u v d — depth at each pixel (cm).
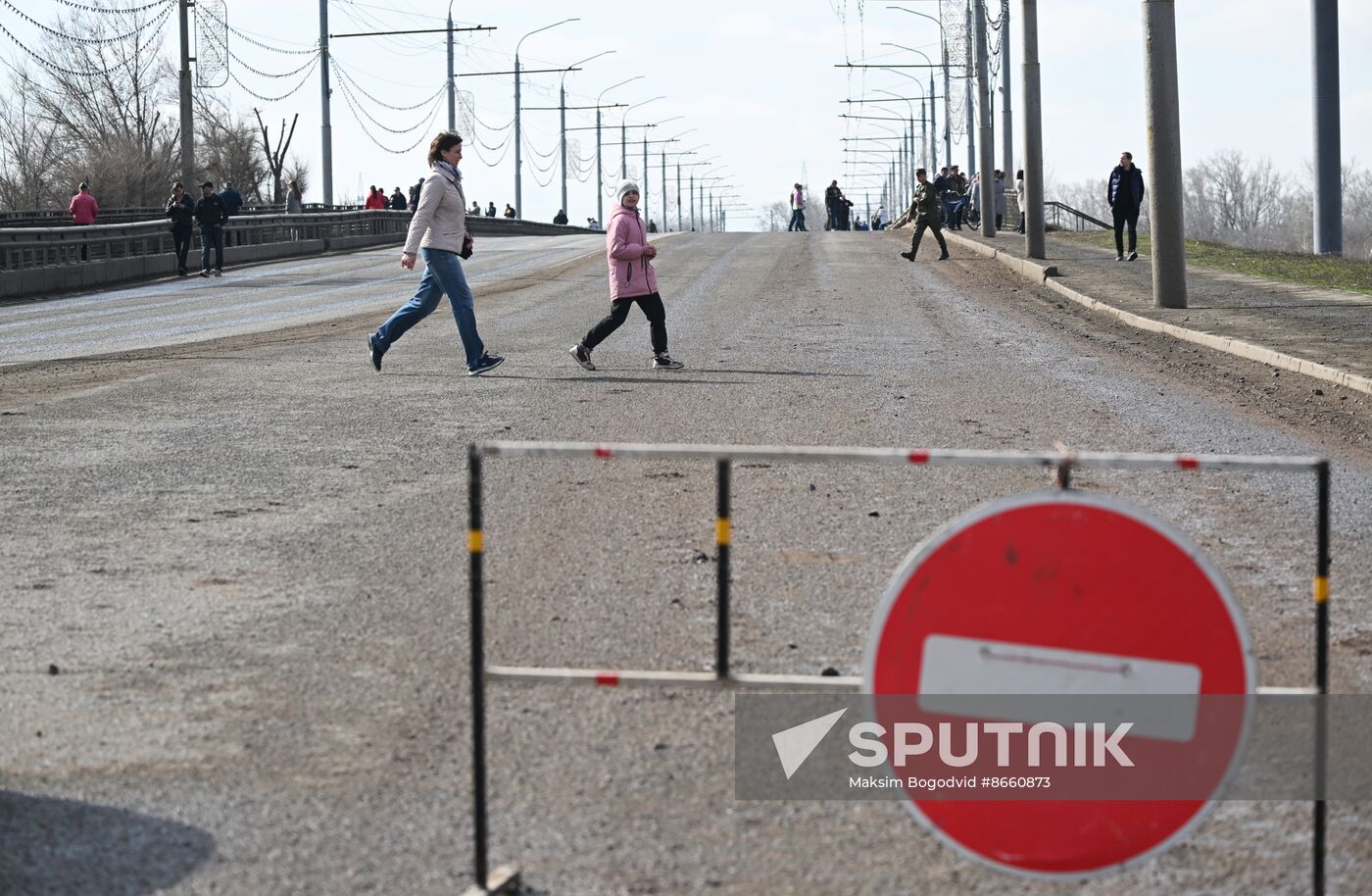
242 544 952
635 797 558
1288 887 486
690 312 2678
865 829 531
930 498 1069
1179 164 2481
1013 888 486
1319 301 2555
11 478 1163
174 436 1353
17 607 816
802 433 1346
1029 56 3697
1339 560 895
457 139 1764
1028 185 3712
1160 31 2448
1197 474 1153
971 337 2208
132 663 719
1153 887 487
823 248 4816
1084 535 441
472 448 489
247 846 517
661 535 962
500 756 598
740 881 490
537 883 490
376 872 498
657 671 692
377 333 1798
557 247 5353
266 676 696
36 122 9425
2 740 617
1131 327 2333
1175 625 439
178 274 4200
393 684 682
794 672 689
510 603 809
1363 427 1377
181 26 5072
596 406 1524
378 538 965
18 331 2534
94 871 498
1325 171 4597
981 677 445
